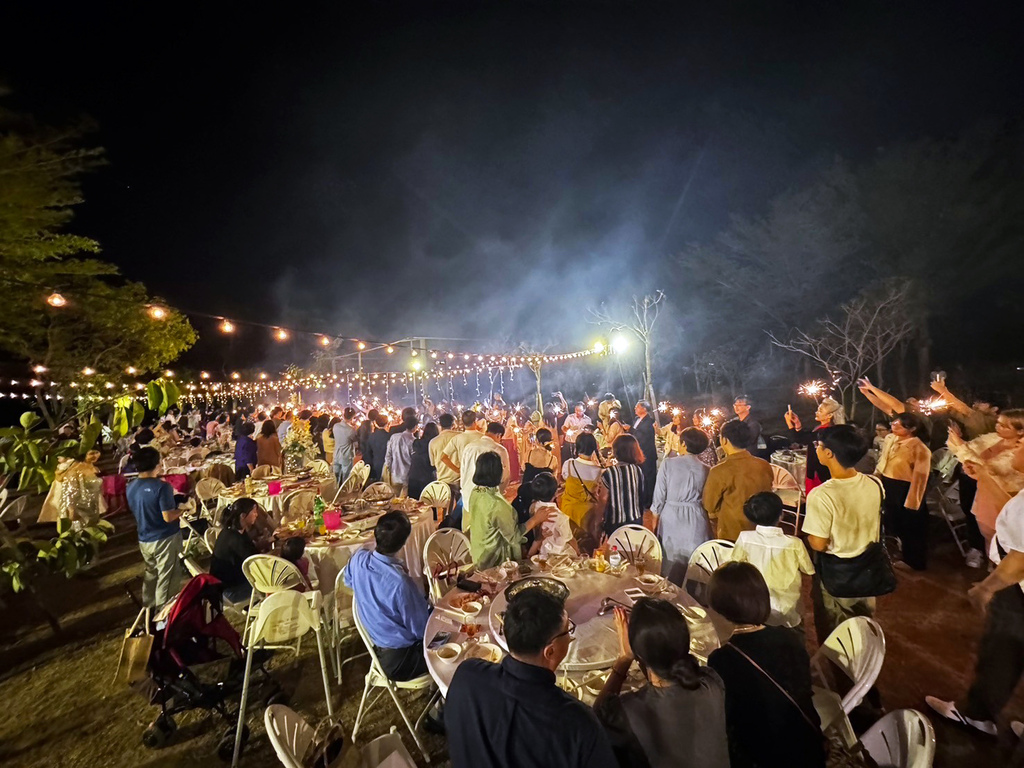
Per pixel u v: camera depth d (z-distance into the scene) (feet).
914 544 17.38
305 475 26.86
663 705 5.96
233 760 11.16
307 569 14.92
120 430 9.12
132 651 11.40
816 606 11.51
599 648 8.81
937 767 9.70
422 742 11.23
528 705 5.70
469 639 9.75
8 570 9.05
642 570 11.96
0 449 8.35
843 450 10.59
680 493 14.16
